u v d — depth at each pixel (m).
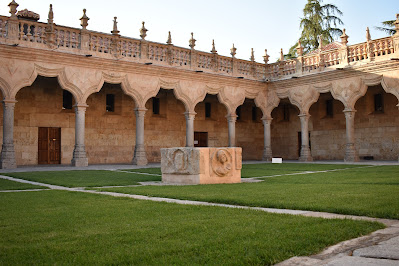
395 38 25.16
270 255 4.09
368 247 4.39
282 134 37.75
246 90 32.06
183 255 4.13
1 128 25.77
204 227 5.39
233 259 3.96
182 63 28.73
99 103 29.98
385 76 25.62
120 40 26.05
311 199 7.93
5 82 22.00
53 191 10.45
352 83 27.39
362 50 27.14
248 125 38.31
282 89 32.09
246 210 6.82
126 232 5.18
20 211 7.04
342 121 32.94
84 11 24.83
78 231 5.31
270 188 10.47
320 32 48.66
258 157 38.69
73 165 24.16
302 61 30.91
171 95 33.84
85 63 24.61
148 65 26.81
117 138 30.66
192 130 29.05
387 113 29.92
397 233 5.02
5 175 16.73
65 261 3.96
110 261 3.93
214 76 29.98
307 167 21.48
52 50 23.30
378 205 6.98
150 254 4.14
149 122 32.47
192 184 12.42
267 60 33.59
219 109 36.94
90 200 8.47
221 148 12.98
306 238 4.73
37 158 27.19
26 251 4.33
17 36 22.31
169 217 6.25
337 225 5.39
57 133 28.25
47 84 27.78
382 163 24.00
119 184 12.44
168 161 13.20
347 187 10.32
